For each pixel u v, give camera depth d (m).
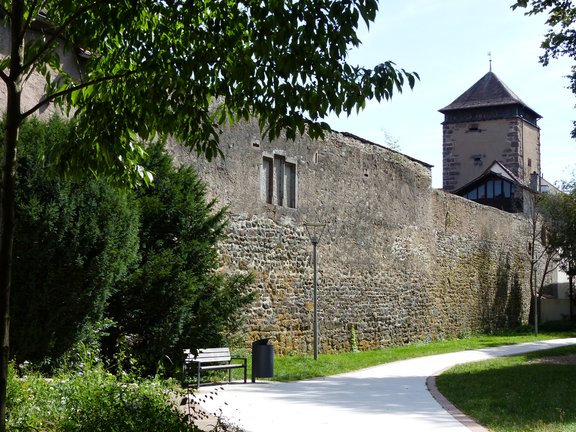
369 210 22.23
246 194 17.00
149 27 5.86
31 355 9.52
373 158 22.64
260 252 17.31
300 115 5.30
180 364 8.37
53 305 9.53
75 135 5.95
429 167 26.52
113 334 11.50
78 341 10.00
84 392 6.95
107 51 6.02
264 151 17.73
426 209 26.05
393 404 10.11
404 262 24.20
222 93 5.52
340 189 20.80
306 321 18.89
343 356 18.73
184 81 5.48
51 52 5.93
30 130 9.70
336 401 10.39
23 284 9.34
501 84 47.81
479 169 47.38
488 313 31.25
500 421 8.42
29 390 7.05
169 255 11.68
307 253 19.11
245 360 12.82
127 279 11.07
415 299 24.81
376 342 22.17
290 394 11.17
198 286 12.09
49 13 6.02
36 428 6.09
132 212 10.52
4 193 4.65
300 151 19.09
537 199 36.25
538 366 15.91
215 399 10.27
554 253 36.88
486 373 14.35
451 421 8.55
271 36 5.00
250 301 13.34
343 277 20.67
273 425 8.16
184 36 5.62
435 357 19.55
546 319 37.59
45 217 9.28
